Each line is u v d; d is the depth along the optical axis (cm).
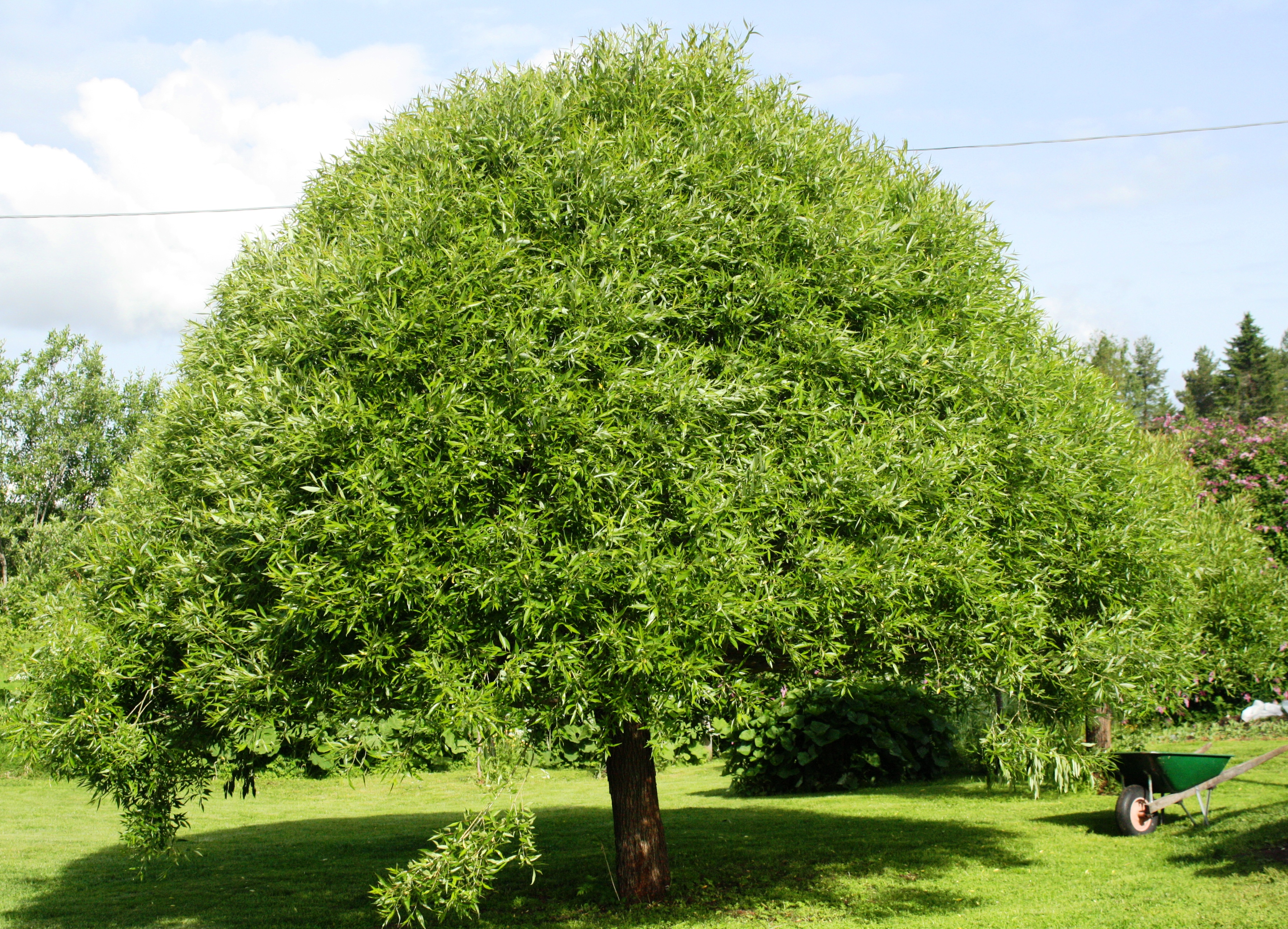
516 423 489
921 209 637
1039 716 610
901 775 1241
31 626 562
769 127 610
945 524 538
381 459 478
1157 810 777
